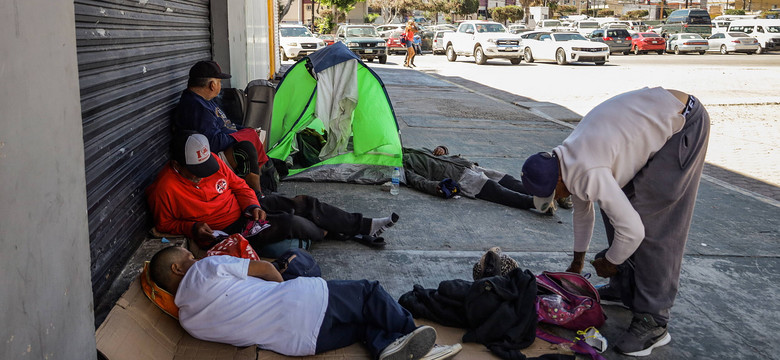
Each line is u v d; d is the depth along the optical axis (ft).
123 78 11.50
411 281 12.76
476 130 30.63
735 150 28.78
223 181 12.77
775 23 105.29
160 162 14.34
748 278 13.74
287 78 21.56
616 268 10.61
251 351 9.31
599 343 10.28
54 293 6.29
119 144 11.29
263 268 9.61
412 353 9.06
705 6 284.61
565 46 76.59
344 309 9.52
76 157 6.78
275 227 12.77
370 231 14.40
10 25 5.34
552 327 11.06
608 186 9.40
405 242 14.89
